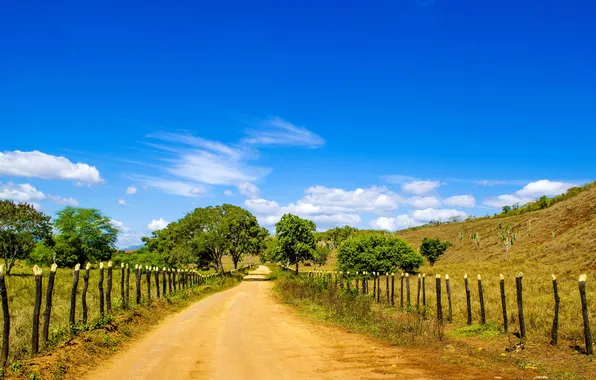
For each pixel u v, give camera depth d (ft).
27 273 146.10
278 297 100.68
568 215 226.79
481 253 260.21
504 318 47.88
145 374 30.42
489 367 33.30
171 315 66.08
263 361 34.53
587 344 36.94
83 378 29.40
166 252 228.63
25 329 46.85
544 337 44.32
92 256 192.95
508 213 410.52
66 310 60.29
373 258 170.30
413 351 39.70
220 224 192.03
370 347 41.32
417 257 173.68
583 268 113.80
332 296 80.79
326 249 321.93
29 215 148.97
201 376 29.73
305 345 41.96
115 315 52.39
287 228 199.11
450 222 513.45
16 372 27.73
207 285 129.70
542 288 84.58
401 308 72.23
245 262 465.06
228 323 56.70
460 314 63.00
